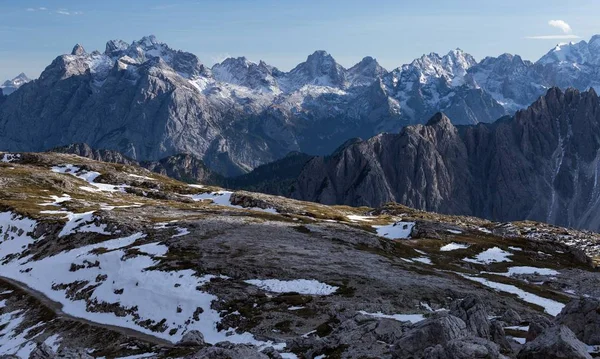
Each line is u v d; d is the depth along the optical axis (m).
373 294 98.56
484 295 106.69
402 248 156.12
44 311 110.56
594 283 144.50
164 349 80.69
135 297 106.06
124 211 174.75
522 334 67.25
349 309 88.44
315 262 118.38
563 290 138.88
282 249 128.75
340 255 128.12
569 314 58.81
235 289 100.19
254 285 103.25
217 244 130.88
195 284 104.38
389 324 62.56
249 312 90.50
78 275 125.19
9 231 164.00
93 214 163.00
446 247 171.50
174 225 152.50
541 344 46.91
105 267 124.00
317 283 104.06
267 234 145.62
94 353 87.31
